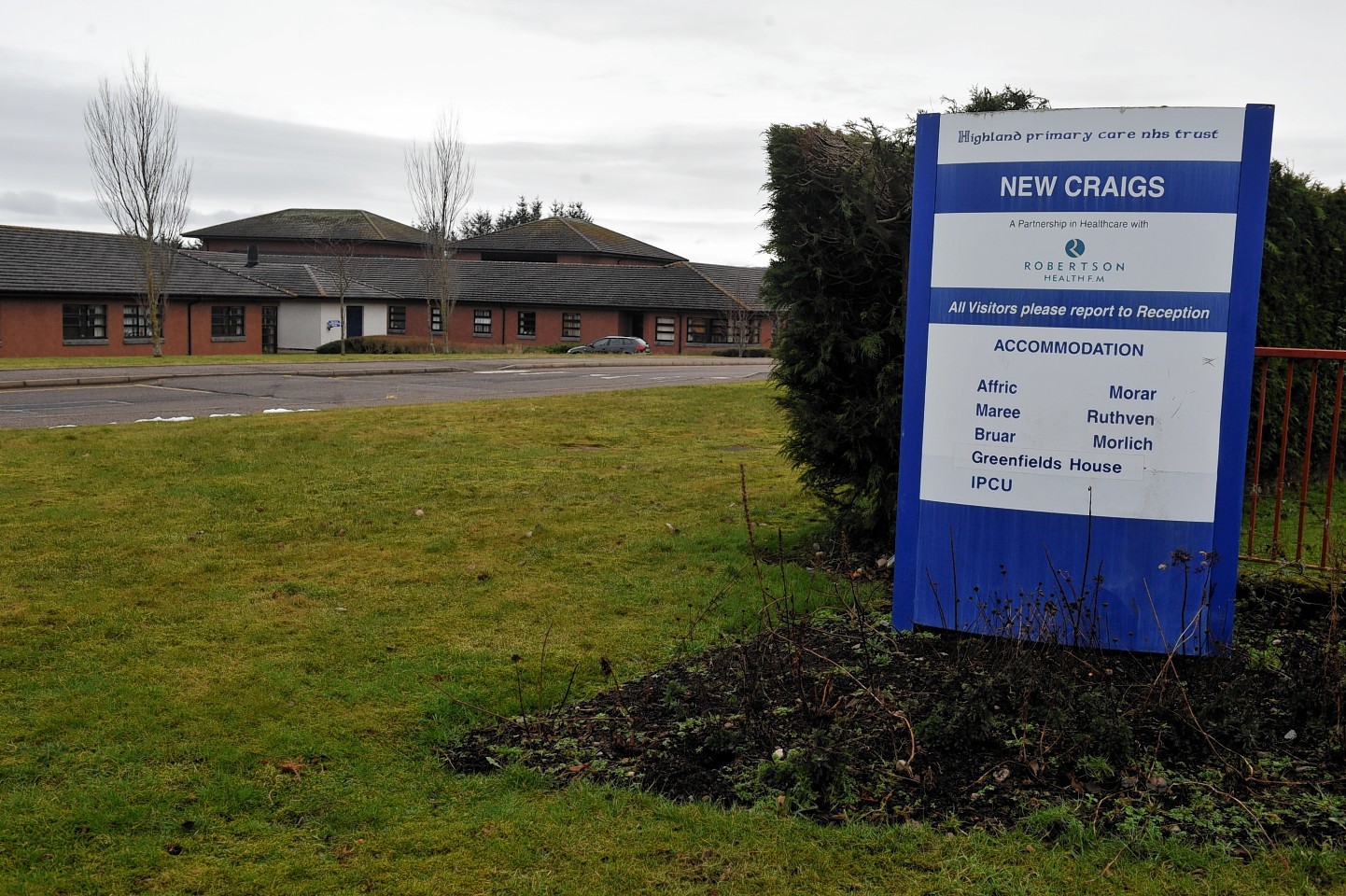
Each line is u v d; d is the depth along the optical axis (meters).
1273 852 3.42
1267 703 4.55
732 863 3.42
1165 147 4.91
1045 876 3.32
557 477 10.45
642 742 4.33
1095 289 5.06
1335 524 7.66
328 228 86.00
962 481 5.39
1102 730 4.04
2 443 11.77
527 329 60.91
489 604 6.27
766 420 15.41
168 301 45.09
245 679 5.01
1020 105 6.11
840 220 6.83
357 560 7.28
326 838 3.60
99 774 4.02
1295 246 8.34
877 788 3.88
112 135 40.38
